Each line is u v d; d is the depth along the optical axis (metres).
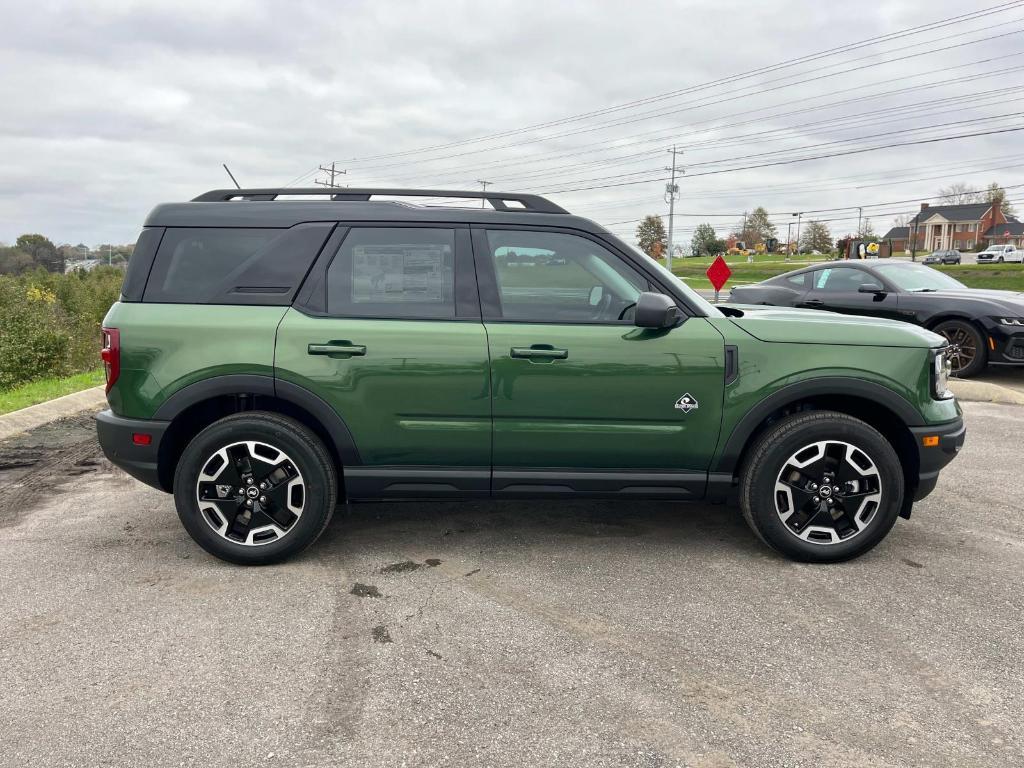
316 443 3.62
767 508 3.69
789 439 3.61
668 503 4.75
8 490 5.02
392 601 3.33
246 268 3.66
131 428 3.58
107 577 3.59
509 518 4.46
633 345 3.58
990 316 9.02
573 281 3.70
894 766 2.23
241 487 3.66
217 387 3.56
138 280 3.67
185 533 4.20
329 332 3.57
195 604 3.30
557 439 3.62
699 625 3.11
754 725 2.42
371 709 2.50
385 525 4.32
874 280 9.98
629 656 2.86
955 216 117.44
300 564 3.75
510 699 2.57
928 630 3.07
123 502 4.77
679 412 3.61
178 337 3.56
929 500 4.81
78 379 9.84
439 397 3.59
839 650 2.91
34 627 3.08
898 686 2.66
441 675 2.71
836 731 2.40
